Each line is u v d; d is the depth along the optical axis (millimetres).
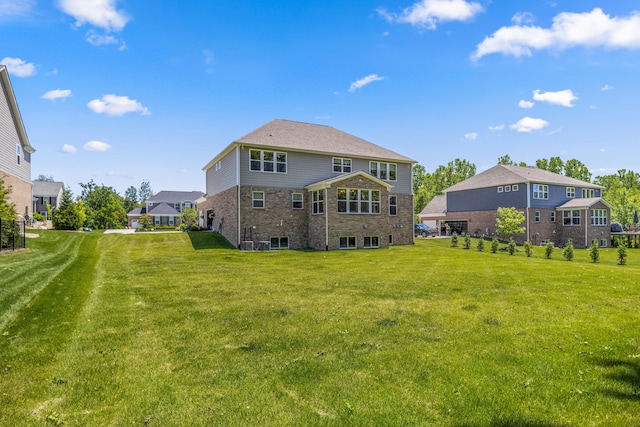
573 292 9312
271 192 22469
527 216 35594
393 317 6965
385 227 23719
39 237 18719
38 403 3801
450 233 42906
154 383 4250
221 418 3508
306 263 15391
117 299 8367
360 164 25812
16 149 22844
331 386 4168
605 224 37406
